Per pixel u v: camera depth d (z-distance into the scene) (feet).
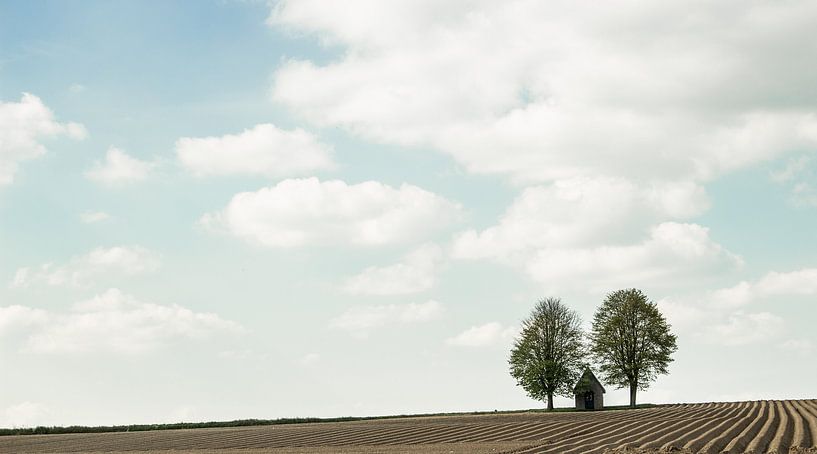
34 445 193.36
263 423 279.28
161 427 265.95
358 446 152.97
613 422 186.80
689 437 137.49
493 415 276.62
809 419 179.32
